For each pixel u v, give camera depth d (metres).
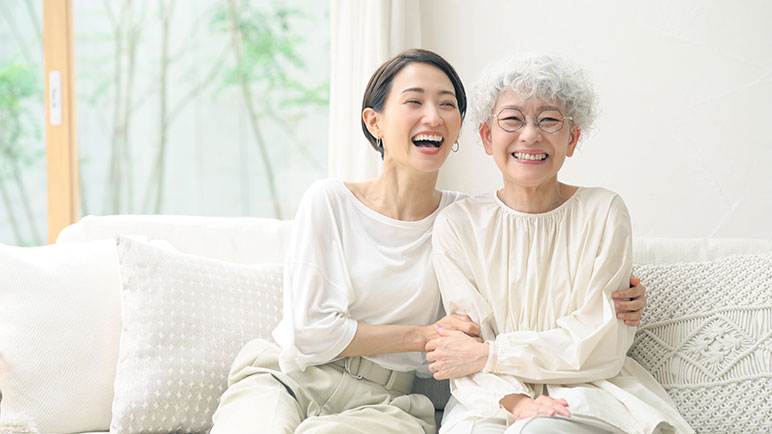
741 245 2.15
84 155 3.18
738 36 2.60
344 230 1.88
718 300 1.84
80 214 3.20
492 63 1.81
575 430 1.48
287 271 1.85
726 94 2.62
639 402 1.55
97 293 1.95
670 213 2.68
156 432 1.77
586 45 2.69
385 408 1.73
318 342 1.74
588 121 1.80
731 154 2.63
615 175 2.71
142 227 2.26
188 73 3.15
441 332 1.74
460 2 2.77
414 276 1.85
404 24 2.74
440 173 2.81
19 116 3.22
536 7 2.71
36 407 1.80
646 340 1.87
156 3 3.14
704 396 1.74
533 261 1.75
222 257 2.24
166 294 1.87
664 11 2.64
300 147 3.15
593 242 1.73
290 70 3.13
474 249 1.80
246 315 1.95
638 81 2.67
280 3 3.11
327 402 1.75
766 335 1.75
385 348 1.77
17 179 3.23
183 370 1.79
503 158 1.75
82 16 3.15
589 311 1.68
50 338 1.85
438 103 1.83
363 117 1.97
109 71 3.16
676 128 2.66
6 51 3.20
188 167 3.18
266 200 3.18
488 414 1.60
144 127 3.17
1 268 1.89
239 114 3.16
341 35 2.79
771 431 1.66
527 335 1.65
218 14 3.13
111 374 1.88
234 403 1.67
